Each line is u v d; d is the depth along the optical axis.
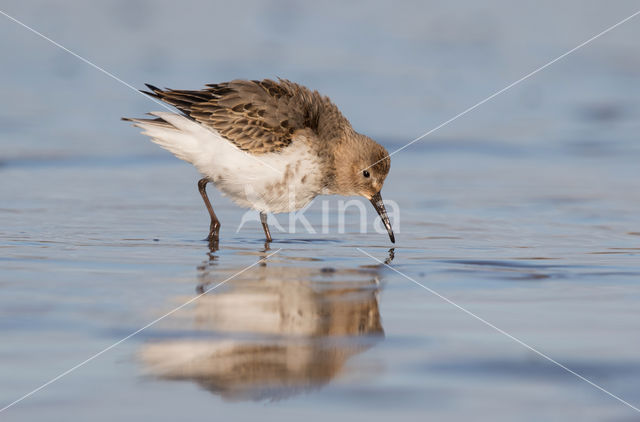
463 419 6.25
